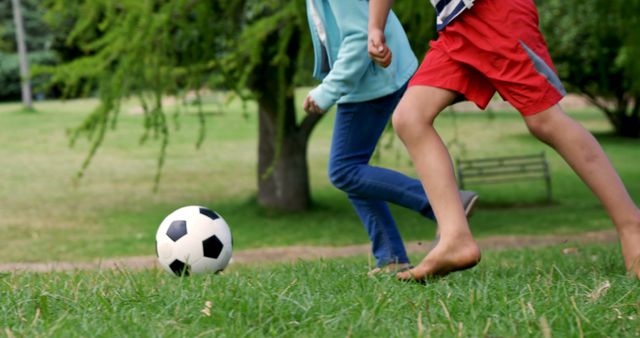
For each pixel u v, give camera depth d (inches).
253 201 706.8
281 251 512.7
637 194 772.6
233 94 488.4
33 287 122.0
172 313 98.2
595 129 1352.1
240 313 94.0
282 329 90.7
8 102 2041.1
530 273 132.3
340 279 121.0
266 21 466.6
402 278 120.2
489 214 690.8
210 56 485.7
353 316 93.0
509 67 116.6
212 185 839.7
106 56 483.5
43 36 2003.0
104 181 864.3
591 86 1179.3
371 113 145.8
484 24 116.9
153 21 459.5
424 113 120.6
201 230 158.1
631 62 520.4
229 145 1169.4
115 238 568.4
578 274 128.3
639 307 94.0
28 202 740.7
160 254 158.9
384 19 127.2
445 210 117.3
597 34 571.5
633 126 1234.6
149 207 712.4
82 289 121.4
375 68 144.3
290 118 666.8
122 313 97.8
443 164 118.4
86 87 489.4
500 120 1501.0
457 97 122.3
